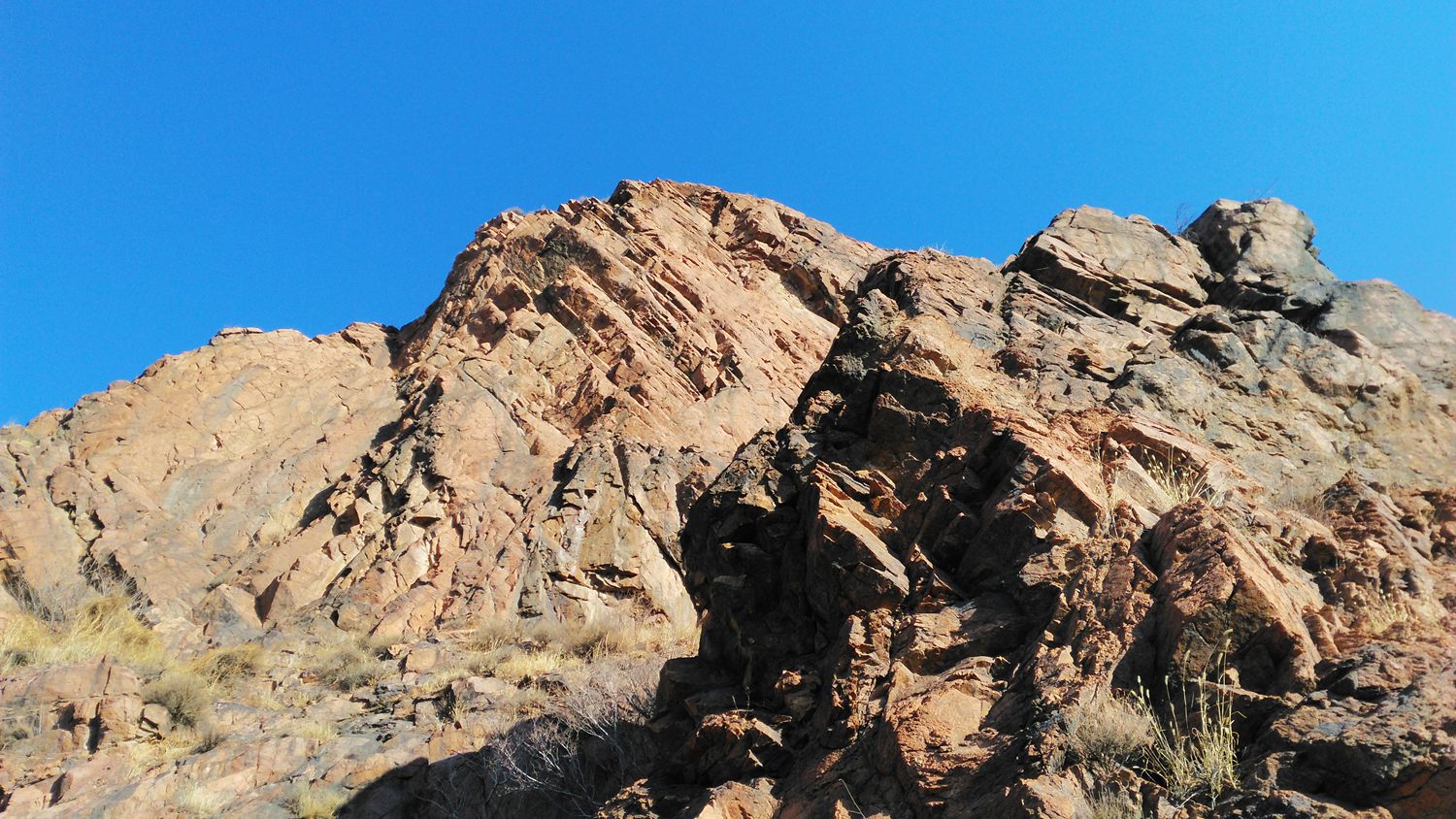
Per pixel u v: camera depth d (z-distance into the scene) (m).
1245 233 14.55
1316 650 6.45
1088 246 15.00
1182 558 7.34
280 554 25.47
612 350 33.59
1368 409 11.06
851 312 12.23
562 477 28.14
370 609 23.45
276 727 17.34
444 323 36.41
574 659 19.70
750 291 39.22
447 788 14.01
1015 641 7.90
